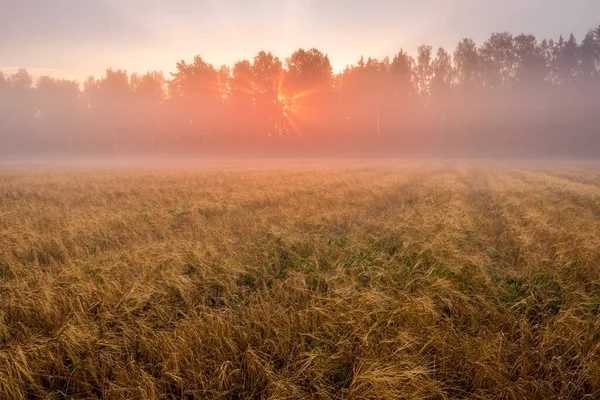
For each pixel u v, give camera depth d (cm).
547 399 365
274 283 632
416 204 1405
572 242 821
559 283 609
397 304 502
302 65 8512
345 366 425
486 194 1867
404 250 770
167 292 586
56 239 862
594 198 1581
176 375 386
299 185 2141
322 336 459
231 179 2656
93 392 401
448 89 8750
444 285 565
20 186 2209
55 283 607
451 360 416
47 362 414
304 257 800
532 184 2288
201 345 430
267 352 444
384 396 346
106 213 1190
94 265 689
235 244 886
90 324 467
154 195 1727
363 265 696
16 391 371
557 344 433
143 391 356
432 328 456
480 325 496
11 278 679
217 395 369
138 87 10388
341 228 1097
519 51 8569
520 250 795
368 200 1530
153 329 493
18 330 489
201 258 716
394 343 425
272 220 1122
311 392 369
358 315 477
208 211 1362
